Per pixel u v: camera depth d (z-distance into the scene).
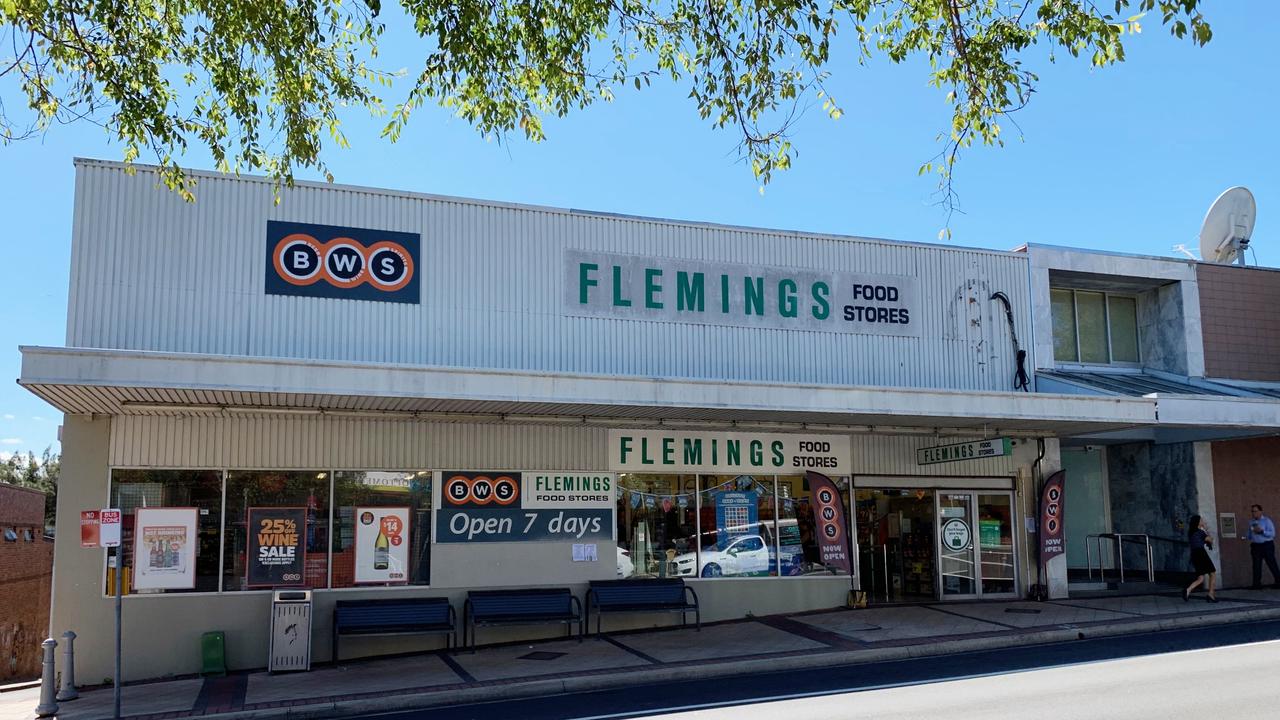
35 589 28.52
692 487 16.72
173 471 13.96
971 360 18.77
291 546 14.32
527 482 15.67
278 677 12.95
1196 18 7.72
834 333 17.84
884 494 18.42
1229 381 20.94
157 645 13.53
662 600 15.70
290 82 10.61
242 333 14.41
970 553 18.75
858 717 9.20
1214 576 18.36
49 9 9.80
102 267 13.91
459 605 15.05
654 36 10.91
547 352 15.95
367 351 14.98
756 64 9.93
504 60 10.70
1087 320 21.47
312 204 15.04
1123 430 19.86
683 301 16.94
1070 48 8.81
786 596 17.06
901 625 15.55
